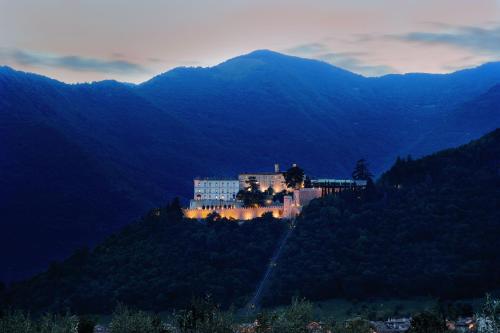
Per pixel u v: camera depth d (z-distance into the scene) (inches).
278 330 7800.2
